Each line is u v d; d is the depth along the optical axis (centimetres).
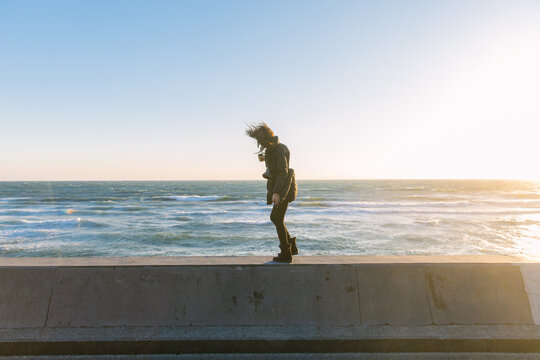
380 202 4016
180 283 297
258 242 1528
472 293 298
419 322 287
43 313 280
